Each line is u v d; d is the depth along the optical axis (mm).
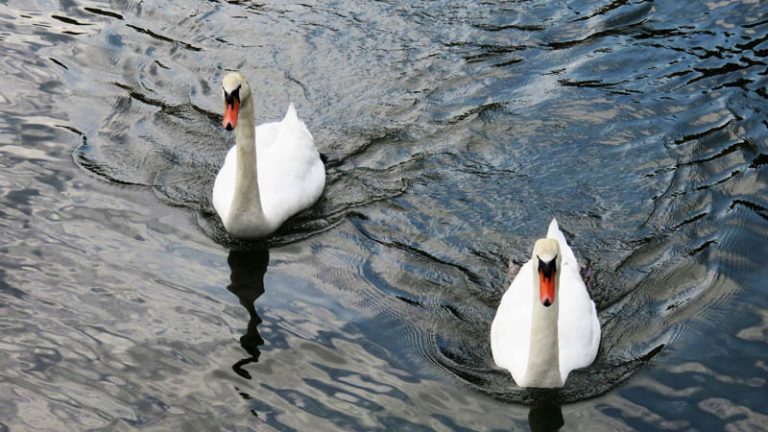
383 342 13172
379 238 15273
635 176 16484
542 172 16625
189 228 15508
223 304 13844
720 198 15906
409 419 11891
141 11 21219
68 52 19828
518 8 21109
